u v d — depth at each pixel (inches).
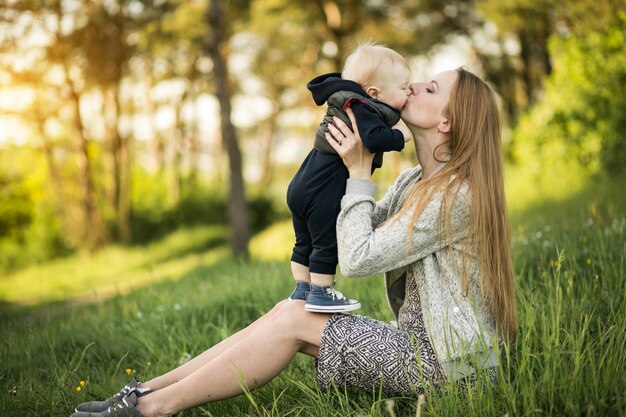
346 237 96.9
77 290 568.7
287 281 204.4
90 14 731.4
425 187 97.1
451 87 101.5
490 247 96.6
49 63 733.3
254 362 98.3
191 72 1014.4
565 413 86.3
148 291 228.2
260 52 1050.1
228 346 105.7
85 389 126.3
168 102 1074.7
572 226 199.5
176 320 177.5
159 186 971.3
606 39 457.7
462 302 95.4
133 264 737.0
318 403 101.3
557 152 466.0
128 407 96.7
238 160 567.8
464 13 804.6
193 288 237.9
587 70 458.6
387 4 814.5
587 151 448.5
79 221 852.0
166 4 739.4
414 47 808.3
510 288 98.4
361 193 99.1
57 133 884.0
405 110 103.9
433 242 95.8
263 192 960.3
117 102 880.3
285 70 1072.2
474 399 90.4
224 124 565.9
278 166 1547.7
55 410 118.3
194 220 929.5
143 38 765.3
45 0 709.3
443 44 832.3
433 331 94.9
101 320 199.6
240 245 565.0
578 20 511.2
